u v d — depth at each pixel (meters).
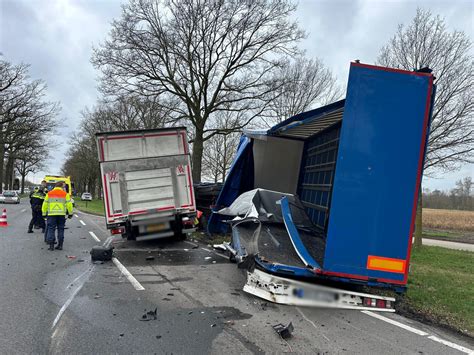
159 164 9.91
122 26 18.98
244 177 10.77
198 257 9.04
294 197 8.35
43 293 5.66
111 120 34.91
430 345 4.24
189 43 19.14
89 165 54.28
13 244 10.29
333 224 5.00
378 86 5.03
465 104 10.53
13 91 29.67
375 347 4.10
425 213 37.62
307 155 10.09
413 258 10.48
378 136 5.02
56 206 9.61
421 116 5.01
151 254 9.31
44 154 44.25
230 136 30.64
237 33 19.52
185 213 9.96
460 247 15.63
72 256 8.77
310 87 20.02
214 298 5.66
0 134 32.59
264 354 3.79
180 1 18.75
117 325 4.45
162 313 4.93
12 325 4.36
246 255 5.97
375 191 5.02
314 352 3.89
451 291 6.61
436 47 10.53
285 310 5.20
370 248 5.00
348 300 5.32
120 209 9.60
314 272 5.06
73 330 4.26
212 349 3.87
